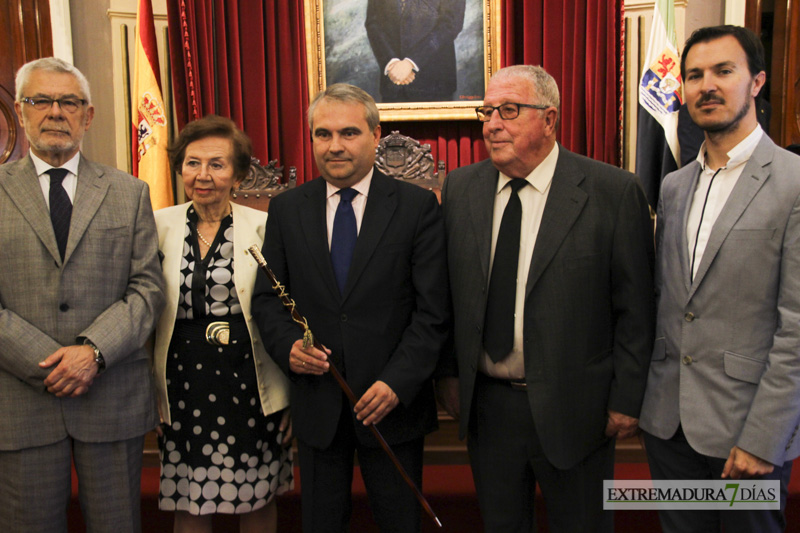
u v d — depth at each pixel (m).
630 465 2.71
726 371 1.53
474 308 1.77
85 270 1.75
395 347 1.80
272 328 1.80
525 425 1.72
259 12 4.05
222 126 1.97
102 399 1.77
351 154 1.77
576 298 1.68
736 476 1.48
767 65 3.96
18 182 1.78
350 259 1.82
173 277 1.95
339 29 4.16
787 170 1.52
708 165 1.66
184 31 3.92
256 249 1.71
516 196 1.78
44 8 4.00
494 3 4.06
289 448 2.10
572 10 3.92
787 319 1.45
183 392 1.94
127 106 4.24
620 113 3.86
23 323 1.70
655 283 1.76
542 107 1.69
